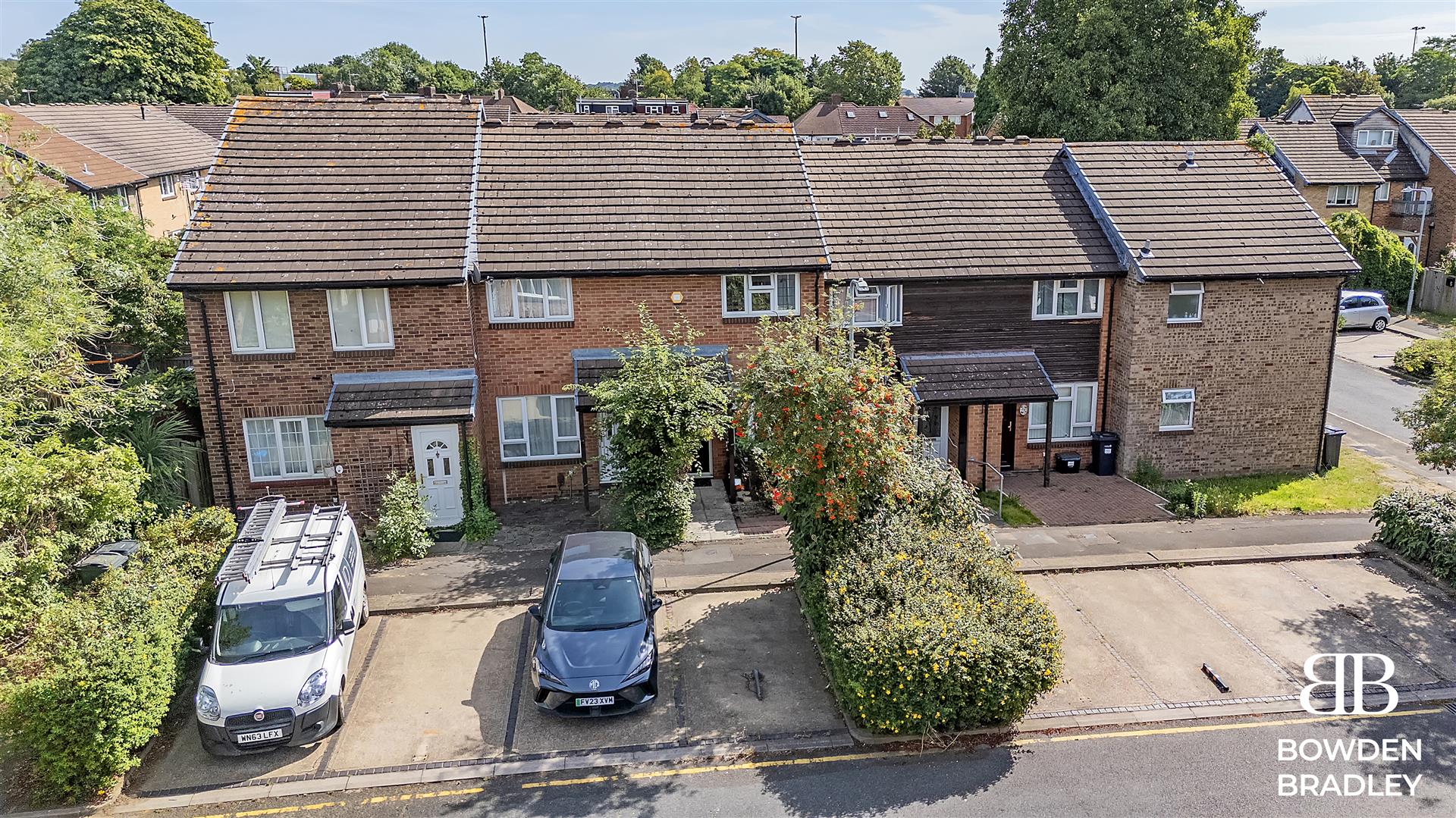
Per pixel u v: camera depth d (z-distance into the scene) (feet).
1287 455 72.23
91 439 55.98
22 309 52.95
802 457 43.98
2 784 35.91
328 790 35.58
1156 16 113.39
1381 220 151.12
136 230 76.33
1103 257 69.46
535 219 65.05
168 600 40.81
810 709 40.68
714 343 65.77
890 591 40.19
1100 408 72.59
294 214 61.05
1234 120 120.47
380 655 45.62
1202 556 55.67
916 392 65.46
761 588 52.42
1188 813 33.53
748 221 67.00
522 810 34.35
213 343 58.59
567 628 41.70
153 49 211.20
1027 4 124.16
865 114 246.68
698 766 36.83
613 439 58.23
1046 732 38.58
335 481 59.93
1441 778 35.53
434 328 60.54
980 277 67.31
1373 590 51.49
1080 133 116.98
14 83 233.96
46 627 38.17
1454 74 303.68
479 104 71.82
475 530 59.62
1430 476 71.31
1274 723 39.17
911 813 33.63
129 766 35.63
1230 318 68.80
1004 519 62.59
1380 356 108.27
